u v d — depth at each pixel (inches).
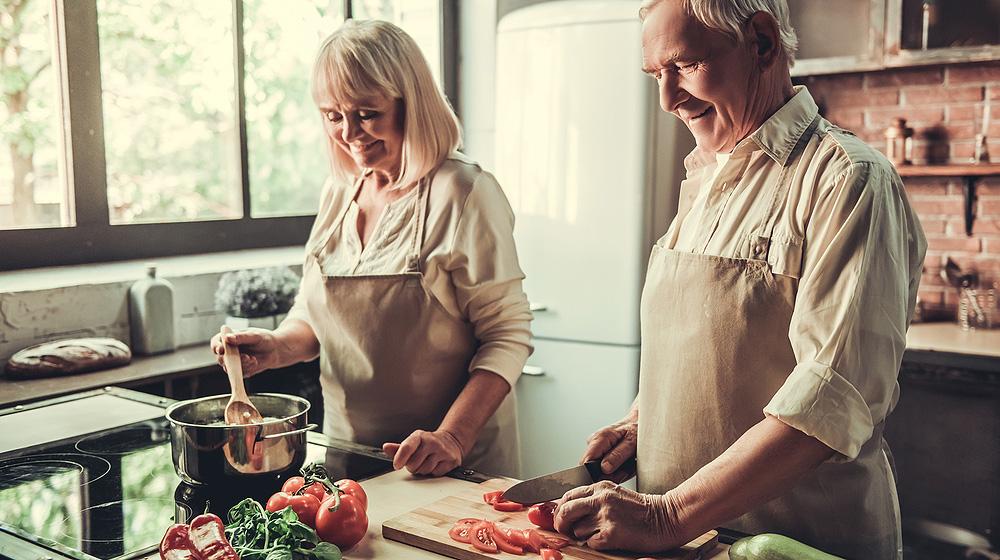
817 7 115.0
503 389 60.4
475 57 129.3
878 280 40.0
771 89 45.4
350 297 62.7
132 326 91.2
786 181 44.6
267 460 47.8
